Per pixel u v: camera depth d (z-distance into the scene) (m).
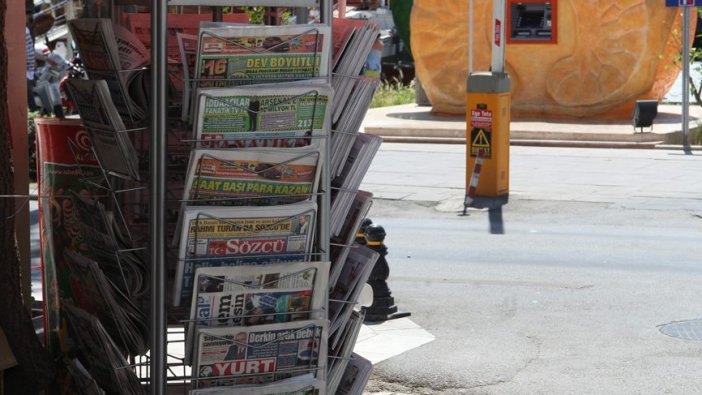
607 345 9.42
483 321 10.26
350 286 5.09
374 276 10.31
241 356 4.66
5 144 4.69
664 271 12.43
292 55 4.64
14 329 4.77
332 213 5.03
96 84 4.44
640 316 10.45
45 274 5.40
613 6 27.66
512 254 13.46
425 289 11.59
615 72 27.88
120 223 5.04
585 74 28.09
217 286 4.55
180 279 4.58
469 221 15.88
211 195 4.59
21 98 5.40
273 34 4.58
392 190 18.39
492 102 17.44
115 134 4.55
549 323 10.18
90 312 5.18
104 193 5.21
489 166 17.62
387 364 8.77
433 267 12.71
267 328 4.64
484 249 13.80
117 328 4.91
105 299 4.75
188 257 4.57
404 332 9.83
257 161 4.58
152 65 4.45
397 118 29.12
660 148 24.20
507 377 8.48
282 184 4.66
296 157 4.63
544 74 28.38
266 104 4.55
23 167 5.42
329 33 4.66
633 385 8.29
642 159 22.41
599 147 24.53
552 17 27.98
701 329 9.97
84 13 5.64
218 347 4.61
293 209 4.61
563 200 17.36
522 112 28.73
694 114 28.69
